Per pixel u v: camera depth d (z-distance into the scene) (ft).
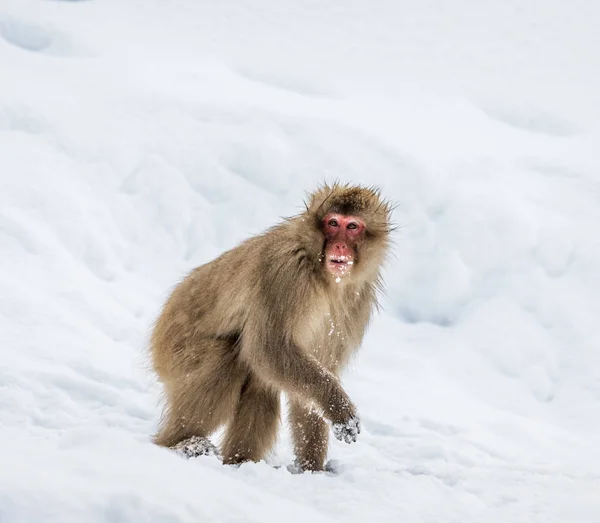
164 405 81.15
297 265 74.69
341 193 76.33
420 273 148.97
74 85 185.78
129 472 50.49
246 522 47.88
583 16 268.41
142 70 199.00
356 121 184.55
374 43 246.27
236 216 156.66
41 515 43.65
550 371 133.08
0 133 162.40
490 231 153.69
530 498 66.59
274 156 166.81
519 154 180.75
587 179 170.60
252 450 79.71
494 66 236.63
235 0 266.16
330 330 78.69
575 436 117.80
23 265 128.47
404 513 61.00
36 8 225.56
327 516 56.24
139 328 121.60
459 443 102.37
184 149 166.71
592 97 220.02
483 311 142.00
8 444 55.01
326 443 80.94
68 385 95.30
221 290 78.59
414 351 136.05
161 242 150.20
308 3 269.64
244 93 194.08
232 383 78.48
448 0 275.18
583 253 149.79
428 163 168.25
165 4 256.93
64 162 158.61
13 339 106.11
